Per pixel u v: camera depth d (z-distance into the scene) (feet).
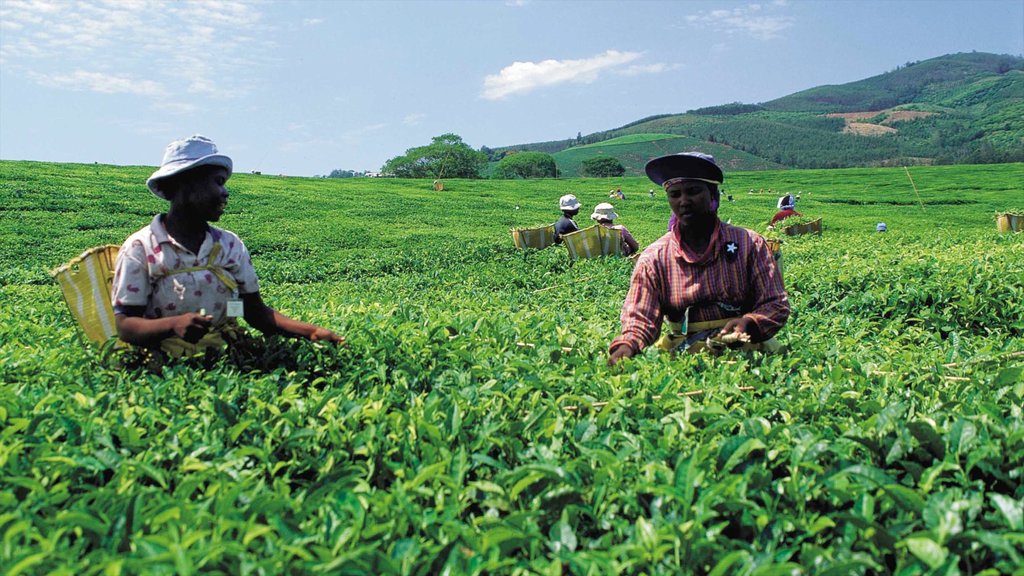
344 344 16.46
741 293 16.63
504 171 457.27
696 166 15.78
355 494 8.91
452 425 10.94
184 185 15.43
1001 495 8.96
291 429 11.23
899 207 156.35
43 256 70.95
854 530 8.39
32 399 12.59
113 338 15.64
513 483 9.40
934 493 8.95
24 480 8.96
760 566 7.70
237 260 16.26
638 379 14.17
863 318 30.07
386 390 13.37
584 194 175.11
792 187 218.59
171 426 11.43
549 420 11.57
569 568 8.30
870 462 10.16
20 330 19.95
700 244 16.58
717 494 8.76
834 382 14.48
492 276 48.85
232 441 11.04
